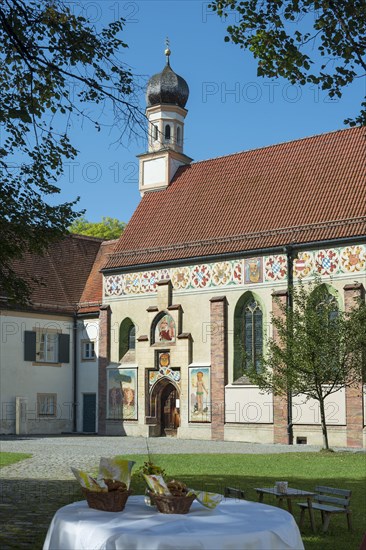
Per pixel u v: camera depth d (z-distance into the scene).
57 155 18.30
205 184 48.25
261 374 33.50
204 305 42.75
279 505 15.30
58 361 49.09
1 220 18.34
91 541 6.93
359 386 35.91
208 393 41.78
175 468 24.30
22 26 15.45
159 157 50.81
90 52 15.37
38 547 11.97
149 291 45.53
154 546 6.60
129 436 44.97
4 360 46.22
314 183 42.44
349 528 14.13
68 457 28.25
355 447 35.94
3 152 17.97
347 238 37.44
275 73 15.03
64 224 19.06
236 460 27.22
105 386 46.97
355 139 43.47
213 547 6.65
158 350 44.44
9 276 19.31
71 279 52.12
